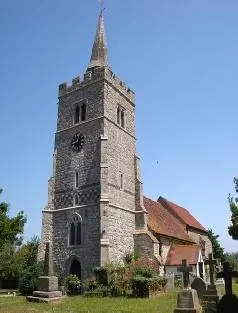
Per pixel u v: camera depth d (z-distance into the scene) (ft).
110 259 115.14
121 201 128.36
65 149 137.08
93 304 79.05
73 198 127.44
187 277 65.67
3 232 118.52
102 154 125.18
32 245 179.32
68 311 69.15
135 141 148.36
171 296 90.84
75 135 135.95
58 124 143.33
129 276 99.66
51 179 134.41
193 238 186.50
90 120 133.59
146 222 132.98
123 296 94.68
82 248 118.52
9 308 74.54
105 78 136.15
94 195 122.11
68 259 121.08
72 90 143.95
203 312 62.28
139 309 68.69
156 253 126.31
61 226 127.03
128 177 136.87
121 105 143.95
